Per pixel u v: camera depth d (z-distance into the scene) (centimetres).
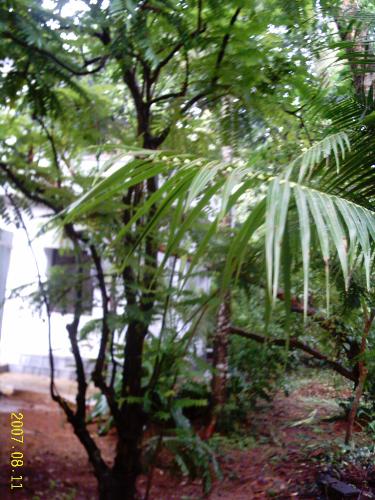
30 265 810
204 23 343
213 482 467
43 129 413
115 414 388
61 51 345
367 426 469
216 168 154
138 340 394
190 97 390
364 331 377
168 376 408
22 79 339
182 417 532
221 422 566
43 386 820
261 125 384
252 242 249
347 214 145
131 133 416
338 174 208
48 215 382
